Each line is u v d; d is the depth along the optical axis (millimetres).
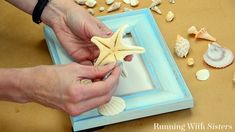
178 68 888
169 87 846
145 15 985
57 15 935
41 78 774
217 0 1041
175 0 1054
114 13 1040
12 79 790
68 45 920
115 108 816
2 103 897
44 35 1000
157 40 929
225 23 988
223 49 921
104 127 836
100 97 777
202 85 881
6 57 979
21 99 818
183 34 979
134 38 947
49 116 870
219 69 898
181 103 825
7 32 1034
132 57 882
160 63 887
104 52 801
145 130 826
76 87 748
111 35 845
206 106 848
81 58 913
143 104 824
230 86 871
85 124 811
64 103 771
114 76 782
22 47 998
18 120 869
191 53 937
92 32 876
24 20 1060
